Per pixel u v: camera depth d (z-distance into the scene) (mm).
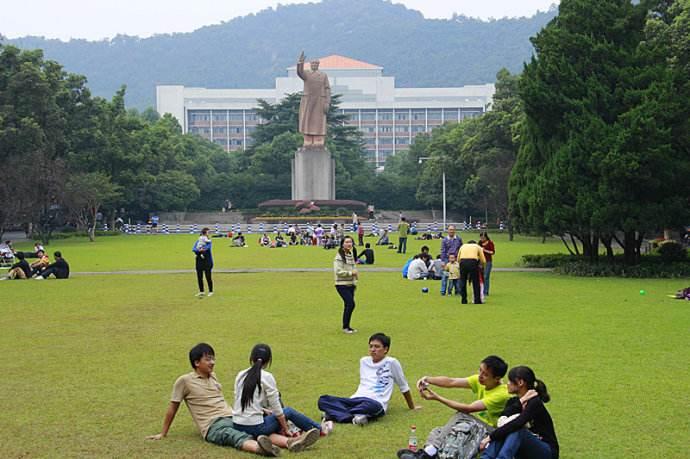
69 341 18766
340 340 18812
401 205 129500
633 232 36250
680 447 10539
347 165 136125
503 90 85062
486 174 78438
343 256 20062
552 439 9875
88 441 10977
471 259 25391
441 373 15016
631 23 37531
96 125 85312
